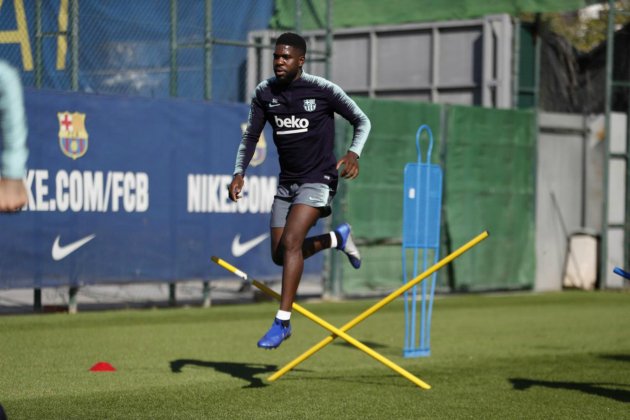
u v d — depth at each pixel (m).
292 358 22.97
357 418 15.84
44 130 30.30
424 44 46.03
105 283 31.67
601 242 45.03
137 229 32.38
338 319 32.12
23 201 8.45
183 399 17.28
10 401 16.97
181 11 34.03
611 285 45.50
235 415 15.89
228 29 35.56
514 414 16.45
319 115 17.70
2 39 30.59
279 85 17.73
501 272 42.06
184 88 34.06
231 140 34.66
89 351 23.62
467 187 40.66
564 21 58.53
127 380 19.42
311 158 17.84
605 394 18.56
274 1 37.06
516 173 42.47
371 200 37.94
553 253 44.66
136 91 33.22
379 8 46.12
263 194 35.53
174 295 34.38
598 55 45.66
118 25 32.84
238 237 34.91
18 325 28.66
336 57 48.09
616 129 45.50
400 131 38.62
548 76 44.66
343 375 20.39
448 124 40.00
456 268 40.47
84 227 31.19
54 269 30.58
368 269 38.22
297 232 17.59
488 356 23.88
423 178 22.28
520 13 44.31
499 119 41.75
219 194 34.34
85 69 32.19
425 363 22.39
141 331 27.73
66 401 17.00
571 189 45.09
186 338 26.36
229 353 23.66
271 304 36.03
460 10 44.66
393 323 31.36
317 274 37.22
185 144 33.47
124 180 32.06
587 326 31.44
